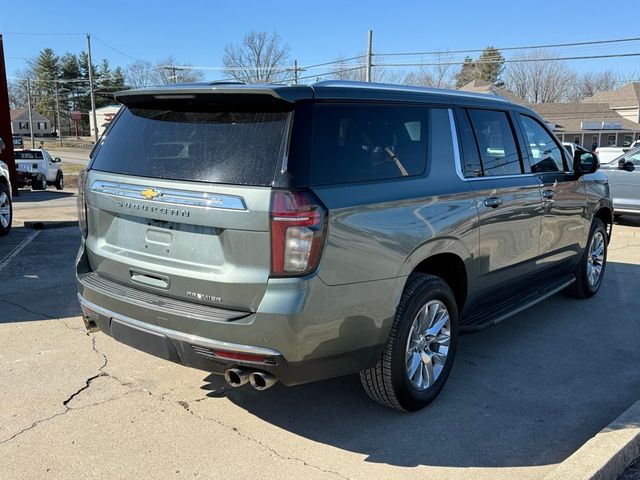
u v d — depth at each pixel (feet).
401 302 11.49
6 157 57.57
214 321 9.79
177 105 11.26
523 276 16.08
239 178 9.87
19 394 12.60
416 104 12.53
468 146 13.70
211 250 10.13
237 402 12.59
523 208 15.17
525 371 14.64
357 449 10.88
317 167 10.05
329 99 10.55
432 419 12.09
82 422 11.53
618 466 10.16
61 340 15.70
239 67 193.88
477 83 199.11
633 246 31.24
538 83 271.08
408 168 11.92
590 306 20.22
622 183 37.22
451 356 13.08
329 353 10.19
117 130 12.11
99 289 11.49
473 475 10.13
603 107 190.19
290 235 9.50
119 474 9.91
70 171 133.90
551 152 17.65
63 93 363.76
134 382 13.34
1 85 55.01
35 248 28.48
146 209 10.76
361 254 10.34
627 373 14.60
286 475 10.00
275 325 9.52
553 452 10.91
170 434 11.21
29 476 9.78
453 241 12.51
